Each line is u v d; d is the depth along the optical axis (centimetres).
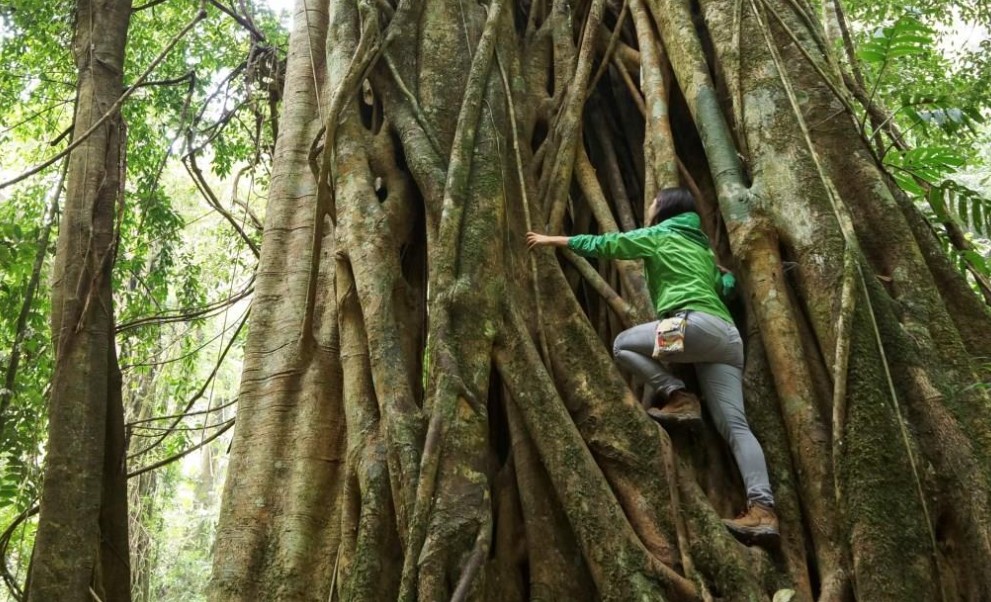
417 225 558
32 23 984
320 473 498
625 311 496
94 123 626
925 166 573
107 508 564
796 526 404
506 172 530
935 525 374
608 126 647
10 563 957
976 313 474
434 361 429
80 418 534
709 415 449
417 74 601
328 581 461
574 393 448
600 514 390
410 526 378
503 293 462
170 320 924
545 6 725
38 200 1013
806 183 471
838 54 833
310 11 747
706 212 547
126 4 684
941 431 389
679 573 382
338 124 573
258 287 591
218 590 460
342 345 501
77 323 561
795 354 434
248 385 544
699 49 564
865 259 445
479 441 407
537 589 396
